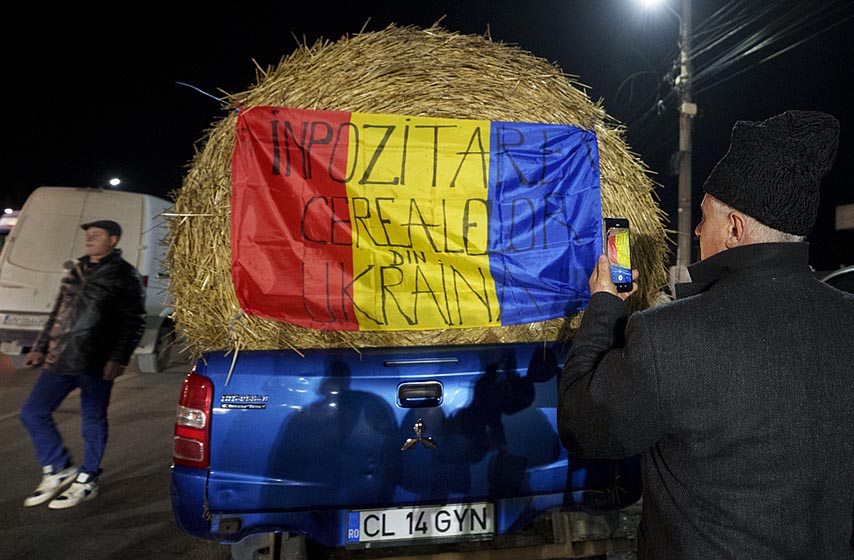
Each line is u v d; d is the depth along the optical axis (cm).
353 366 228
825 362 104
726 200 115
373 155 241
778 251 110
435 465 227
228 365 225
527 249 249
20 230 739
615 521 253
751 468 102
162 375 768
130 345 377
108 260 371
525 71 269
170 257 244
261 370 225
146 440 498
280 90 251
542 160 251
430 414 228
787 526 100
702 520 105
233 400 221
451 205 244
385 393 226
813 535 101
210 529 219
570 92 275
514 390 234
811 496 101
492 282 246
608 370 113
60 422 552
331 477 222
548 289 250
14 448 483
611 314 131
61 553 311
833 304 108
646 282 282
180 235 242
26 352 761
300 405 222
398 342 257
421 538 225
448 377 230
